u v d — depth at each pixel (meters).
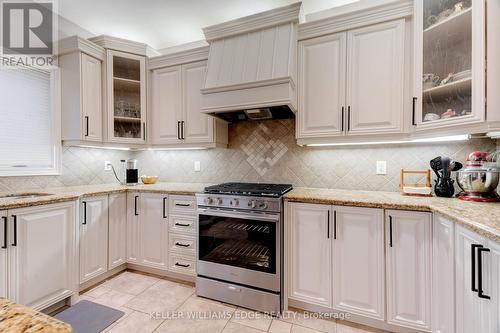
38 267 1.68
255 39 2.11
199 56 2.46
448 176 1.74
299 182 2.37
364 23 1.84
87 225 2.07
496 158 1.69
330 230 1.68
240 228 1.92
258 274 1.83
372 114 1.83
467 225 1.04
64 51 2.33
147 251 2.35
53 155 2.40
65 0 2.14
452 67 1.57
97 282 2.21
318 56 1.99
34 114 2.28
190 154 2.86
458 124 1.44
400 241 1.51
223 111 2.14
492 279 0.92
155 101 2.67
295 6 1.94
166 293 2.07
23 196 2.06
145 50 2.63
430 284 1.44
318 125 1.99
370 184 2.13
